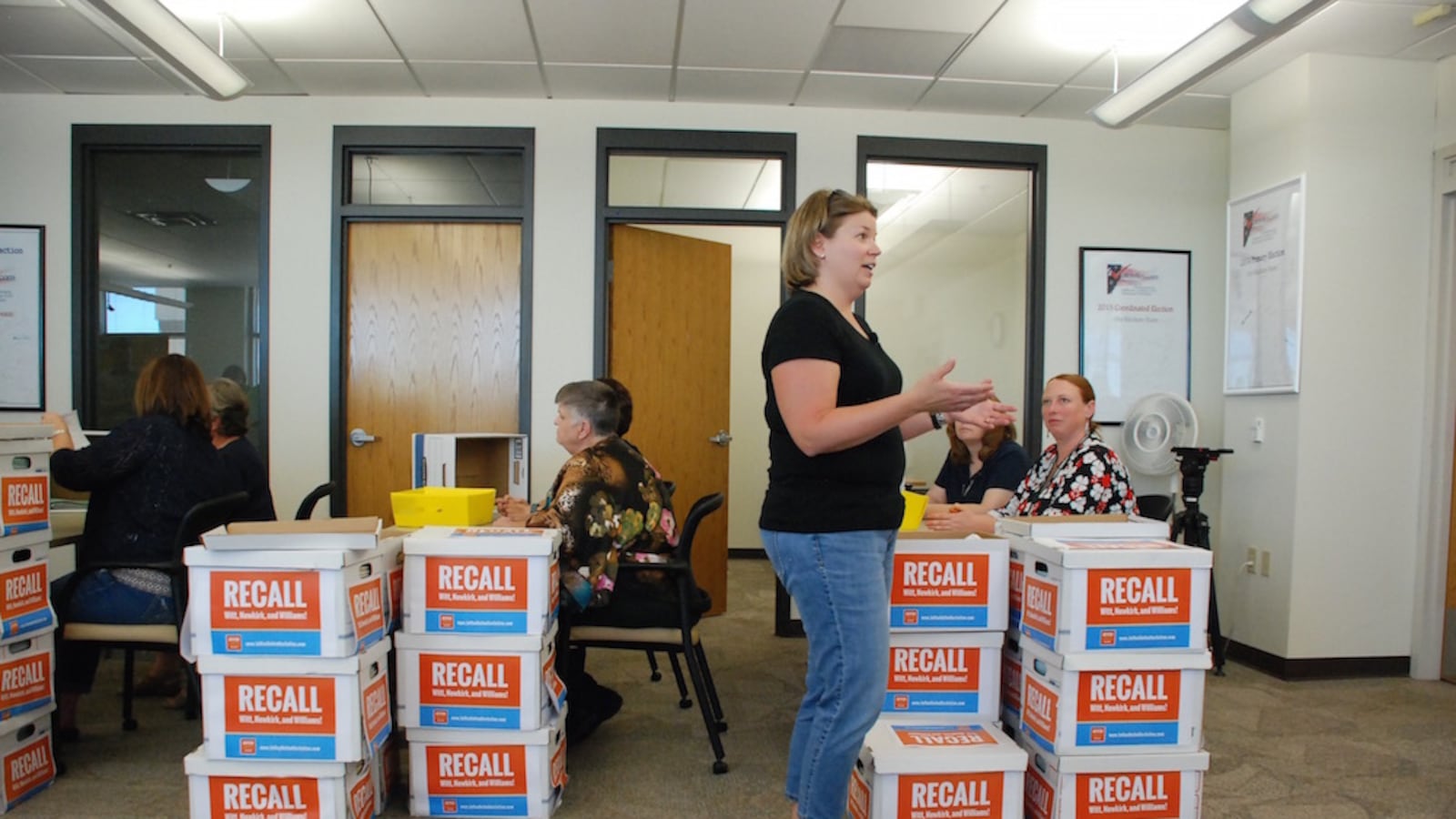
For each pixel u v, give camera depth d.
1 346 3.70
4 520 1.92
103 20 2.95
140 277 3.85
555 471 3.78
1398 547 3.24
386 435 3.81
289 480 3.73
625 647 2.32
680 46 3.22
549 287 3.78
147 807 1.96
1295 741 2.50
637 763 2.29
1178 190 3.99
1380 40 3.06
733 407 5.91
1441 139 3.23
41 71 3.44
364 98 3.74
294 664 1.69
